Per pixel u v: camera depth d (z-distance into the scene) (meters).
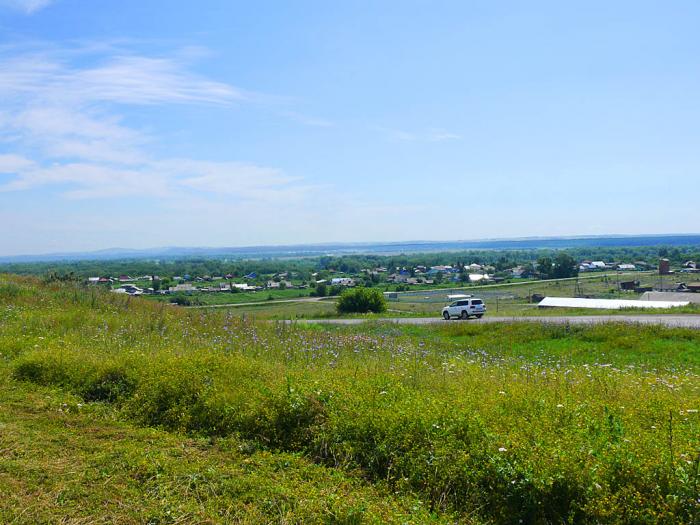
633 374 11.65
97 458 6.17
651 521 4.41
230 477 5.80
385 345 15.64
